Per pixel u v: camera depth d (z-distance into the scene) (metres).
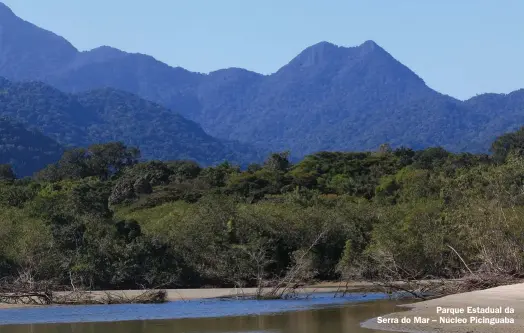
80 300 39.31
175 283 50.72
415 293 38.12
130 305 37.66
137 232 53.06
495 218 45.19
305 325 25.50
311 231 55.97
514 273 38.66
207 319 28.83
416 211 54.72
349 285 48.12
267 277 52.56
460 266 49.09
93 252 49.56
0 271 48.53
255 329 24.75
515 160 65.50
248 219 56.22
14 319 30.39
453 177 79.00
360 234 56.91
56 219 53.50
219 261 52.00
